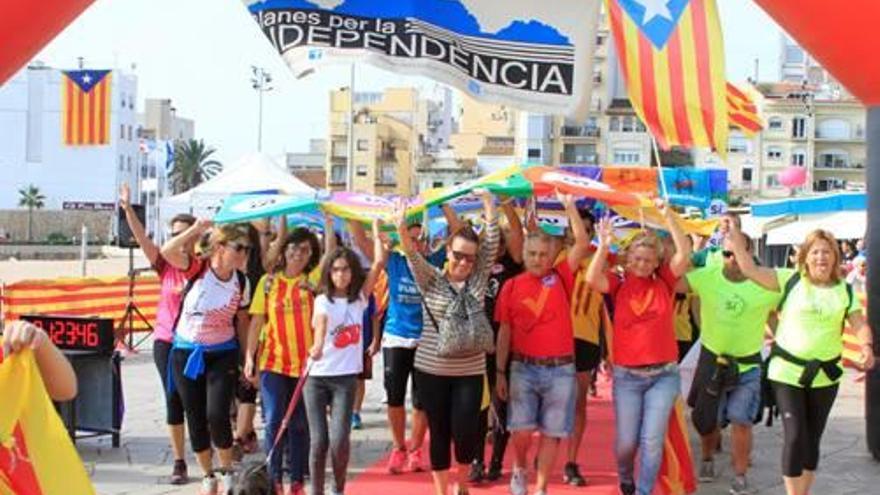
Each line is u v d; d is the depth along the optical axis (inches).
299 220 423.5
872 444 346.9
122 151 3639.3
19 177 3538.4
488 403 291.0
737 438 292.2
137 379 511.2
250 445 335.0
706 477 312.8
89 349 341.4
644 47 282.8
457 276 257.1
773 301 281.4
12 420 129.7
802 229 997.2
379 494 291.0
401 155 3358.8
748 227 1130.7
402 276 310.0
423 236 311.3
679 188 560.4
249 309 281.1
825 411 259.9
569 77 282.8
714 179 571.2
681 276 268.8
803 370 255.8
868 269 346.9
